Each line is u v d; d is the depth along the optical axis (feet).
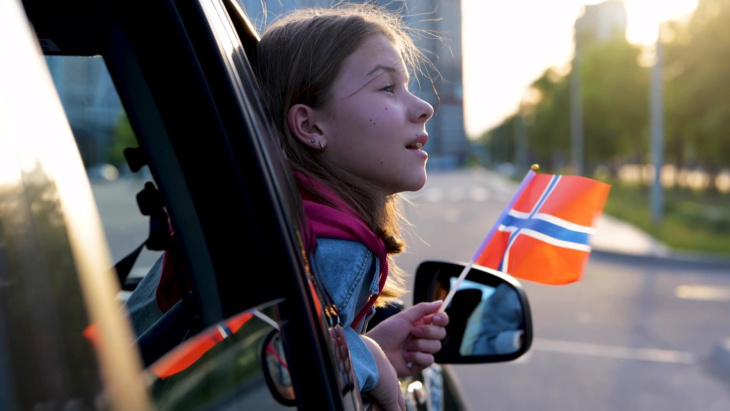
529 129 280.72
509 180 246.47
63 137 1.67
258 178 3.06
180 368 2.15
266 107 3.67
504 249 5.57
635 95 153.38
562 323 28.07
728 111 90.38
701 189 155.12
